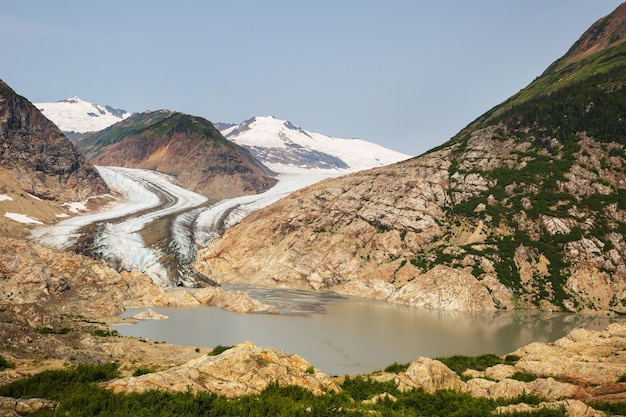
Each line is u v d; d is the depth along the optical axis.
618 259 112.62
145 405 26.33
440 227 140.00
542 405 30.08
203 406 26.61
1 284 87.50
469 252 124.38
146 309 103.25
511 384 35.25
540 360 45.19
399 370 44.59
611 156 137.75
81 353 50.66
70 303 92.00
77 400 26.70
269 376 32.12
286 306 109.56
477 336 79.56
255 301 106.81
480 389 36.41
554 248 119.94
